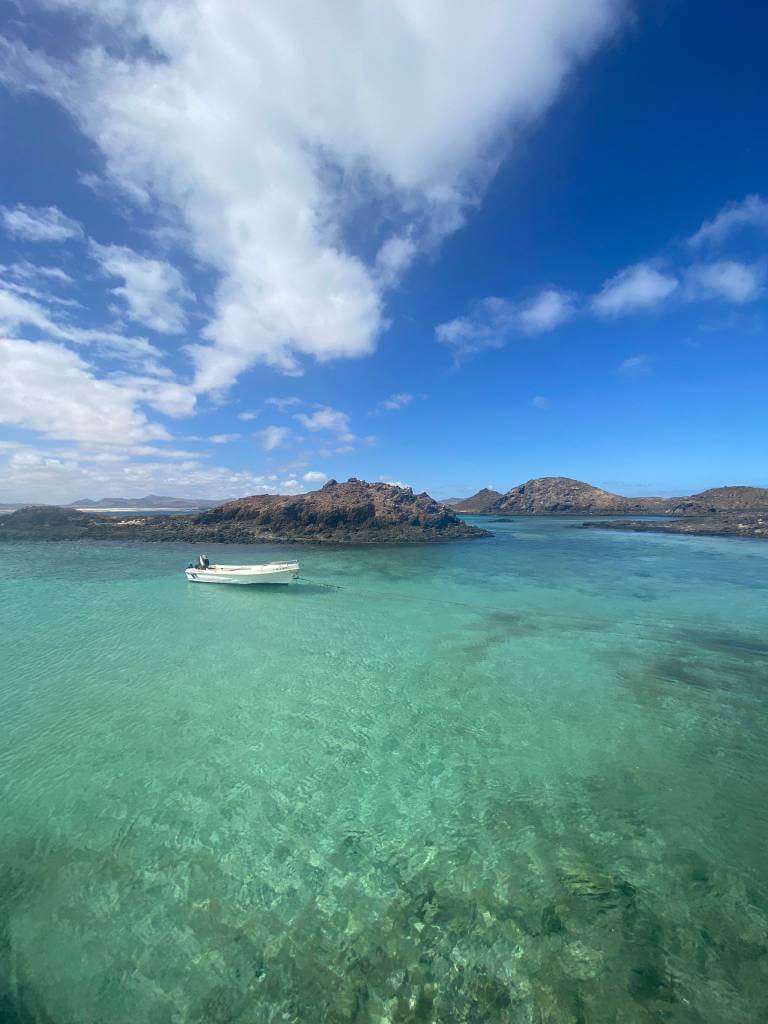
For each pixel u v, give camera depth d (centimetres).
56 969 781
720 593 3741
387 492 9188
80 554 5791
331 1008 727
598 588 3944
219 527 7681
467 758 1418
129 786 1277
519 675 2062
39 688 1902
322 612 3134
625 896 923
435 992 750
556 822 1140
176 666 2152
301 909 899
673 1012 715
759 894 926
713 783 1296
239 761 1399
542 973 775
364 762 1398
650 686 1942
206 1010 724
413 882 962
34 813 1166
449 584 4103
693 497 15075
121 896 923
